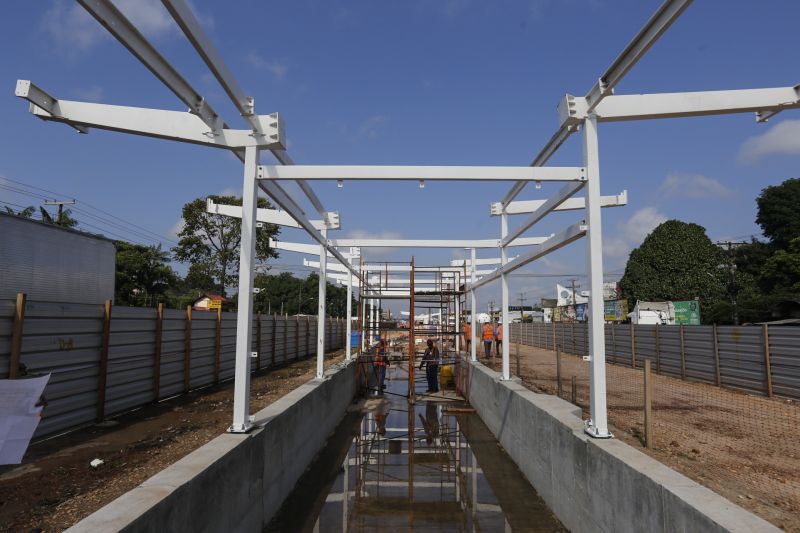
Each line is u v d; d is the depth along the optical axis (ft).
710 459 16.44
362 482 22.39
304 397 22.99
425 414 38.32
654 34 11.25
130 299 83.25
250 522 15.01
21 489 12.59
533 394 23.81
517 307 222.69
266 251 89.40
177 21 10.05
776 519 11.70
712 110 14.35
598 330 14.99
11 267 23.95
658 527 10.68
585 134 15.33
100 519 8.50
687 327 37.14
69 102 13.26
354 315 89.20
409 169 17.56
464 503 19.74
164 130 14.55
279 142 15.83
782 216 94.07
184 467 11.53
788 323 53.78
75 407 18.45
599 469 13.85
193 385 28.48
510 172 17.02
